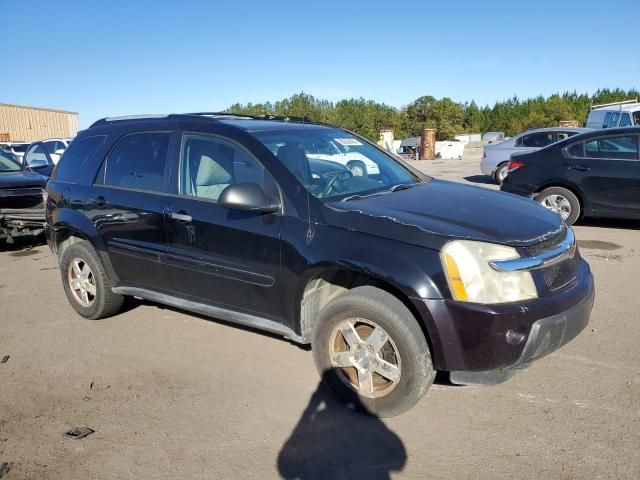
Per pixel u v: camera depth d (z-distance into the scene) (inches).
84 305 210.1
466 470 115.3
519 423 131.0
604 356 163.2
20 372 168.1
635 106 682.2
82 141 211.8
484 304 120.8
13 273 290.8
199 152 170.4
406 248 127.3
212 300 166.9
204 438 130.0
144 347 183.8
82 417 140.9
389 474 115.3
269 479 115.0
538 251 129.0
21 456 125.0
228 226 155.3
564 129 553.3
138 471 118.6
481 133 2642.7
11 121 1635.1
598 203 331.3
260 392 150.6
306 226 141.6
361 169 172.9
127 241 184.5
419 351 126.6
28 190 336.5
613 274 245.1
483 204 148.7
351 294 135.0
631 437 123.6
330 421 135.5
